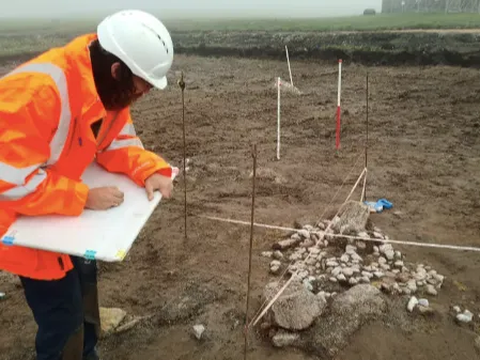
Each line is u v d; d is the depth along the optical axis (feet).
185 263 12.50
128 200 7.25
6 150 5.78
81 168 6.98
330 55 42.04
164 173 7.74
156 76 6.70
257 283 11.53
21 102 5.79
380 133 22.66
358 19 67.21
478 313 10.35
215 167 18.97
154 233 13.99
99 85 6.57
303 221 14.15
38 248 6.04
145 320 10.47
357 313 9.98
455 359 9.21
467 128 22.94
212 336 9.95
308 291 10.25
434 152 20.08
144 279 11.94
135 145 8.16
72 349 7.61
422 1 74.38
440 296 10.92
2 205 6.17
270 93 31.42
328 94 30.60
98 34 6.48
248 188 16.94
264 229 14.03
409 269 11.89
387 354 9.29
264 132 23.49
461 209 15.10
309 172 18.24
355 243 12.69
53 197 6.33
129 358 9.52
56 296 7.16
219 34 55.16
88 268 8.12
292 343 9.49
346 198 15.93
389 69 37.24
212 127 24.53
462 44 37.32
